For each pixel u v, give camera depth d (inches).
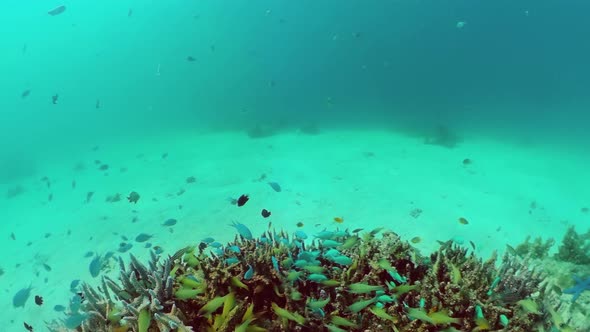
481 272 156.5
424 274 158.6
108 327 135.0
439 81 1315.2
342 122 1106.1
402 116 1099.9
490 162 638.5
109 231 419.2
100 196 587.2
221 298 130.3
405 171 568.1
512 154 707.4
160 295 134.2
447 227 356.5
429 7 1533.0
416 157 664.4
